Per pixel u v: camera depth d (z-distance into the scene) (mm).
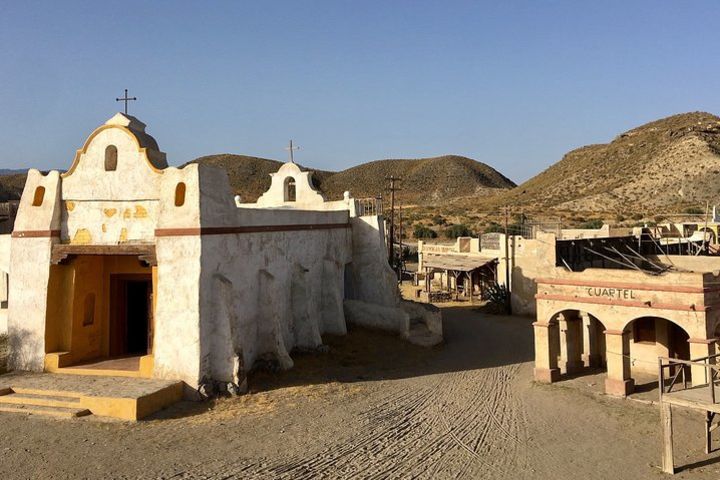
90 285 19484
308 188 28953
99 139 18234
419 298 42062
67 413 14562
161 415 15000
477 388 19250
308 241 23859
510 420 15859
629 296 17609
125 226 17922
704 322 16109
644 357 20312
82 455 12344
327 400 16891
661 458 13008
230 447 13109
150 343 19156
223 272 17531
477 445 13969
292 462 12484
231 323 16938
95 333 19703
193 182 16797
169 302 16703
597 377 20125
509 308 35719
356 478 11930
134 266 20125
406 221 98000
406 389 18812
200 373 16344
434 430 14977
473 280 43156
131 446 12891
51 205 18328
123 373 17328
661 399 12438
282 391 17422
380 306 26609
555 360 19938
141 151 17812
